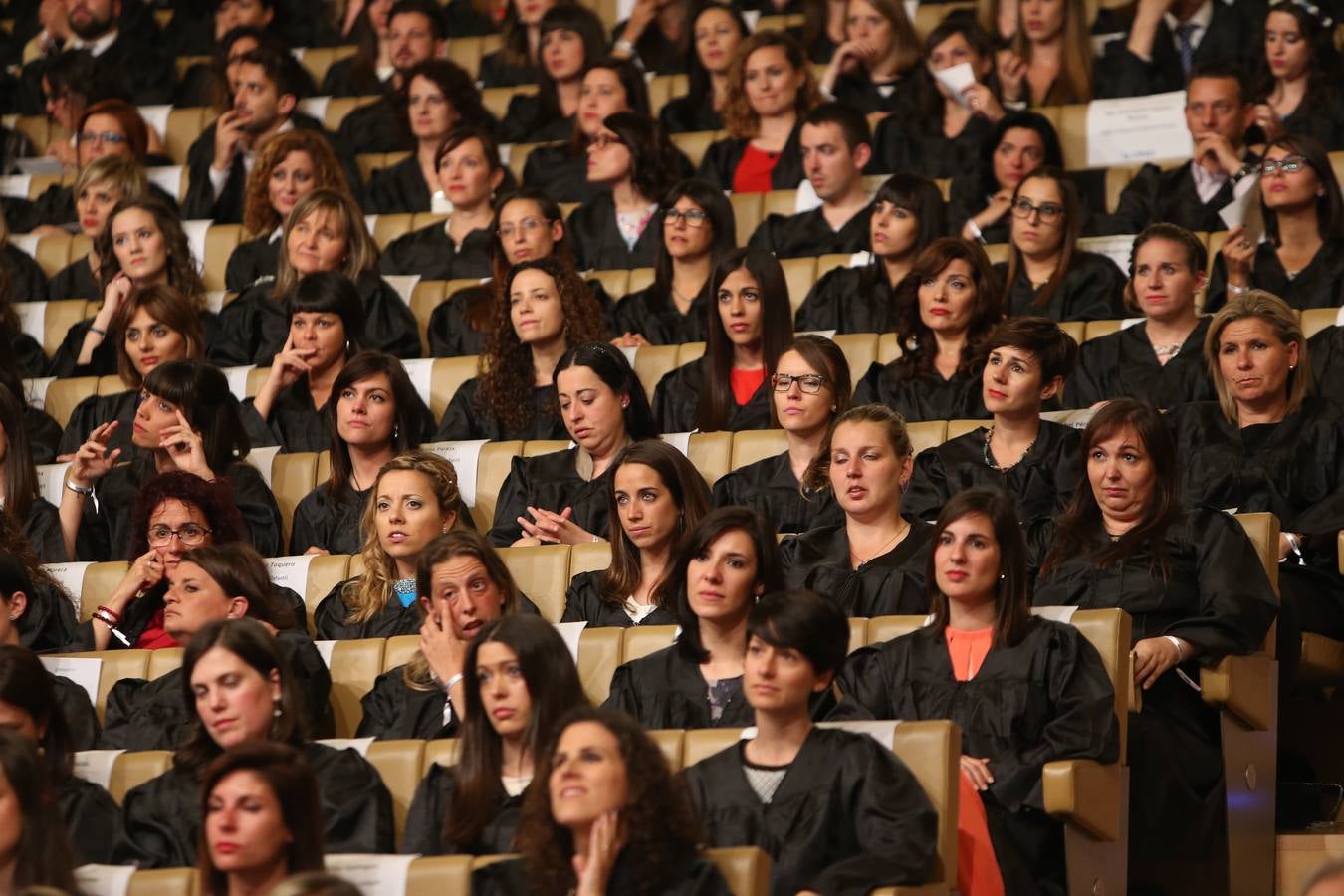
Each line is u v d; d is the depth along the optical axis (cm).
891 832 1027
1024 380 1534
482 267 2130
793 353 1577
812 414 1566
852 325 1900
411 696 1304
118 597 1495
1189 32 2325
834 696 1253
